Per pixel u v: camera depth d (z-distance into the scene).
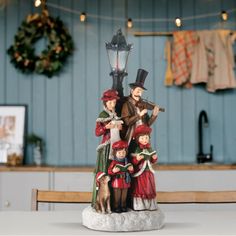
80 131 3.51
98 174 1.23
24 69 3.46
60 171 3.10
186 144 3.50
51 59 3.42
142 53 3.50
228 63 3.38
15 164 3.33
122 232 1.21
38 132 3.51
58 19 3.44
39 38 3.48
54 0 3.50
